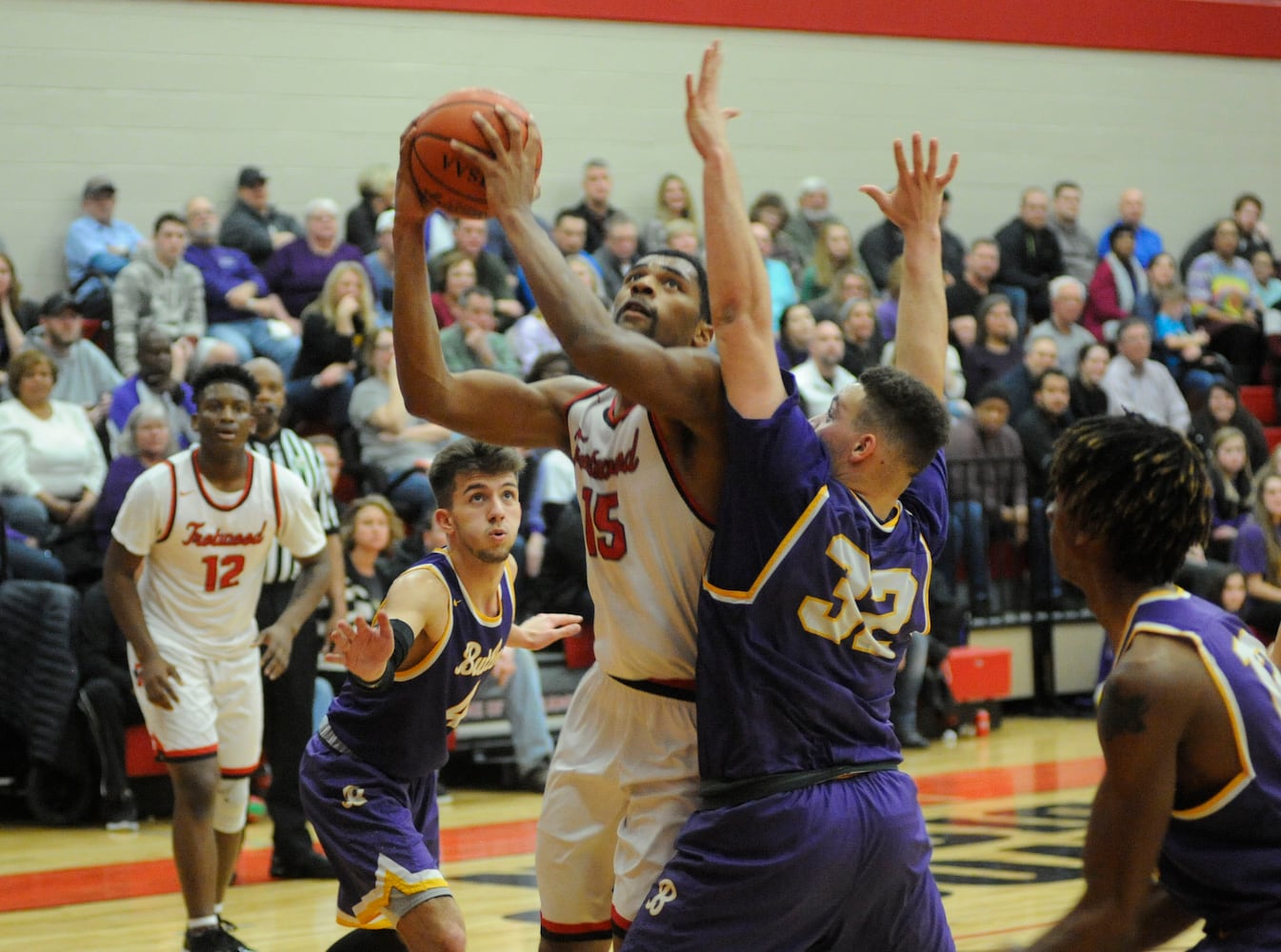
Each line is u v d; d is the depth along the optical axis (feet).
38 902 29.55
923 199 17.21
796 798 13.69
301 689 31.99
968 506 51.37
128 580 25.26
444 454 19.01
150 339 41.73
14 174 51.90
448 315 48.16
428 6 58.44
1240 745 11.55
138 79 53.83
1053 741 49.03
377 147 57.77
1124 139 73.41
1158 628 11.77
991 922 25.90
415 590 18.65
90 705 36.78
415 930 18.44
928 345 16.94
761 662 13.80
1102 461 12.09
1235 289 68.18
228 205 55.31
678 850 14.03
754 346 13.93
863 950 14.37
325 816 19.12
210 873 24.88
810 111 66.33
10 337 44.42
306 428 45.27
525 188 14.24
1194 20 74.43
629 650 15.14
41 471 39.73
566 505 43.04
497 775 44.45
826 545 13.96
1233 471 55.21
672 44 63.10
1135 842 11.49
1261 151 76.69
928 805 38.27
